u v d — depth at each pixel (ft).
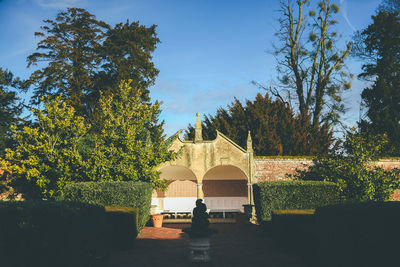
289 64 110.63
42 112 68.64
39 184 62.18
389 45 102.17
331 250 25.02
